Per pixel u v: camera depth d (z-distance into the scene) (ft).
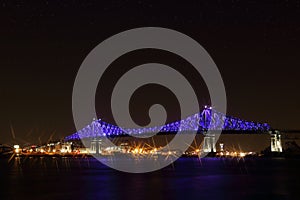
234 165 495.82
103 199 198.49
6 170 409.49
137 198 200.34
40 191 228.43
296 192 221.05
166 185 253.24
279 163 540.11
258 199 199.00
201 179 292.81
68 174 349.41
